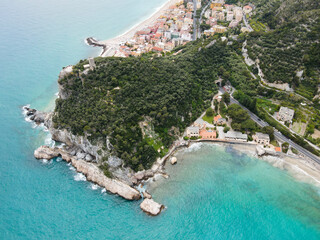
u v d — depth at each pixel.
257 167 136.25
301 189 123.06
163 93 156.25
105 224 109.31
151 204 115.56
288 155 140.00
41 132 164.25
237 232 105.25
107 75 154.88
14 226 107.44
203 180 129.00
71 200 119.62
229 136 151.25
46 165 139.00
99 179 127.75
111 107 140.12
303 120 157.12
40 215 112.25
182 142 151.88
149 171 132.75
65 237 103.75
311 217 110.06
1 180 128.88
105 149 131.50
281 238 102.50
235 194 121.38
